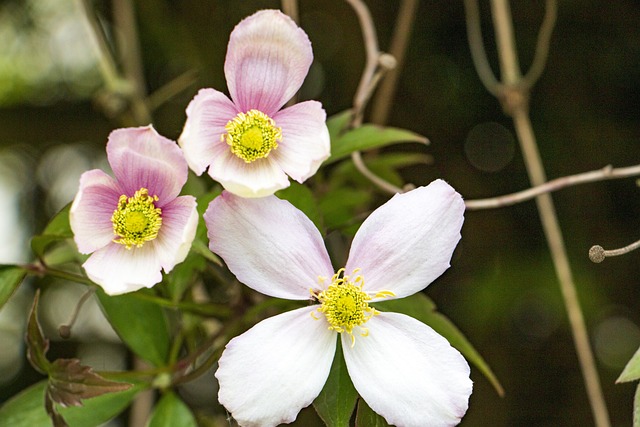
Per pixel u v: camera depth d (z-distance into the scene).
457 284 0.64
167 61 0.67
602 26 0.64
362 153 0.56
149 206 0.42
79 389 0.43
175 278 0.46
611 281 0.64
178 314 0.49
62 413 0.46
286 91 0.43
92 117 0.70
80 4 0.58
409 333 0.42
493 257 0.64
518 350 0.64
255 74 0.43
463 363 0.42
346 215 0.50
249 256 0.42
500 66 0.64
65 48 0.70
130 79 0.58
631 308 0.64
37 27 0.69
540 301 0.62
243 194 0.42
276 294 0.42
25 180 0.70
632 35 0.64
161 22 0.66
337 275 0.43
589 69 0.64
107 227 0.42
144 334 0.47
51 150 0.70
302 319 0.42
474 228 0.64
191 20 0.66
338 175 0.52
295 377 0.42
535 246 0.64
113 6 0.62
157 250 0.42
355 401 0.43
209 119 0.42
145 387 0.47
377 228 0.43
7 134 0.70
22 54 0.70
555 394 0.64
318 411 0.43
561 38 0.64
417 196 0.43
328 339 0.42
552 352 0.64
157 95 0.60
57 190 0.70
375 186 0.51
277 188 0.42
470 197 0.64
